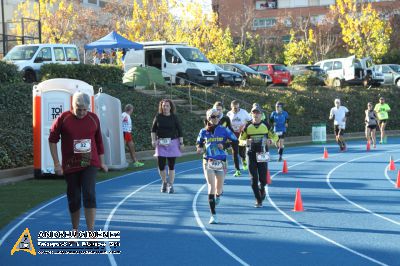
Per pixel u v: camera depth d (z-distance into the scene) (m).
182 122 29.89
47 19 54.66
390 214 12.95
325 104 41.38
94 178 9.66
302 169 21.42
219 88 36.19
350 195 15.56
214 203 11.88
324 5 93.50
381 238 10.62
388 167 22.16
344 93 44.06
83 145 9.49
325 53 70.06
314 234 10.95
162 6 57.03
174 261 9.09
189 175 19.75
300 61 70.88
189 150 27.73
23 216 12.59
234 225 11.74
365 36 65.56
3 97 23.73
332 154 27.27
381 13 74.31
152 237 10.70
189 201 14.52
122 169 20.95
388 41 68.06
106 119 20.69
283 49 75.31
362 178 19.00
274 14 94.81
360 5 70.44
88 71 28.97
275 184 17.61
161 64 35.28
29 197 15.02
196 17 58.19
